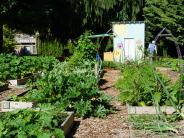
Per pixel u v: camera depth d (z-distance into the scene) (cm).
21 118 722
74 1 3591
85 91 1012
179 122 888
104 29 3719
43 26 3300
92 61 1980
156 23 3484
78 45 2089
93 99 1041
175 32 3266
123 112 1052
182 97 980
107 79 1866
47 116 739
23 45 5497
